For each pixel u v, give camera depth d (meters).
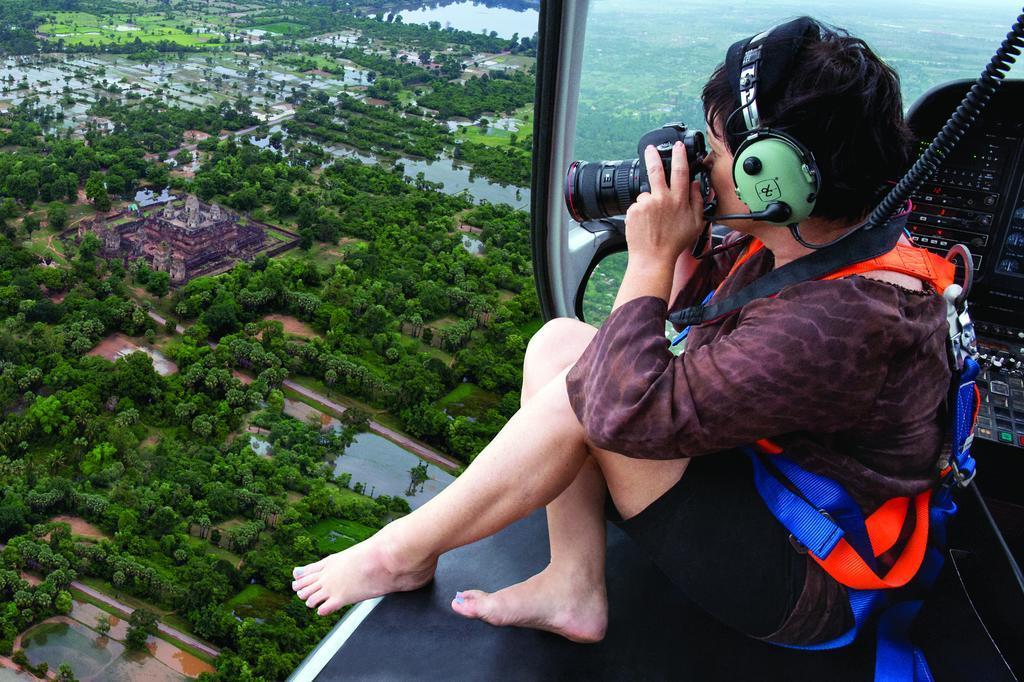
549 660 1.28
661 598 1.39
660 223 1.05
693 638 1.31
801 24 0.91
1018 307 1.78
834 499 1.00
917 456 0.98
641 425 0.97
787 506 1.02
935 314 0.95
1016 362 1.75
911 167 0.92
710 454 1.10
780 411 0.93
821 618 1.08
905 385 0.95
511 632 1.33
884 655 1.10
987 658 1.15
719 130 1.00
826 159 0.90
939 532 1.09
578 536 1.27
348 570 1.29
